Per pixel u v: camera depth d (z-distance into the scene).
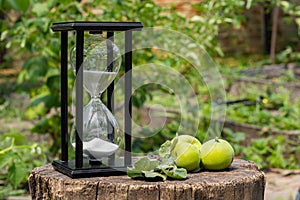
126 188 2.66
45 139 7.61
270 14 15.74
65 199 2.74
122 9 5.82
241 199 2.77
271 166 6.71
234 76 10.36
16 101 9.56
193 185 2.69
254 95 9.23
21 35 5.80
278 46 16.11
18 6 5.64
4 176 6.09
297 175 6.38
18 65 9.77
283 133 7.12
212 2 6.18
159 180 2.77
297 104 8.98
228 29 14.42
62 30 2.99
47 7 5.80
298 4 8.40
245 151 6.76
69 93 5.72
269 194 5.63
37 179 2.89
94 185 2.70
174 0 9.30
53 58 6.03
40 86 6.76
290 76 11.28
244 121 7.75
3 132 8.29
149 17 5.99
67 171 2.85
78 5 5.68
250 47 15.27
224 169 3.00
